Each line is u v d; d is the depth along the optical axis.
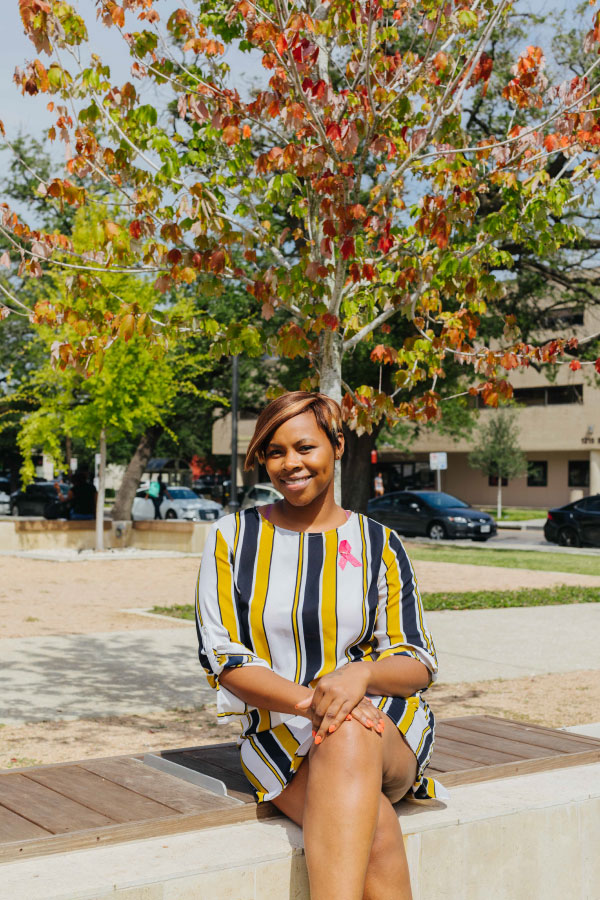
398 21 5.49
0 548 21.72
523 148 5.40
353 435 23.41
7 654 8.77
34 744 5.73
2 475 54.50
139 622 11.09
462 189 5.58
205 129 5.64
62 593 14.07
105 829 2.52
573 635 10.54
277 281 5.18
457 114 5.47
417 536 30.20
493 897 2.89
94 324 5.36
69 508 23.34
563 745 3.58
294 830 2.68
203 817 2.67
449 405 25.69
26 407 32.19
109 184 5.62
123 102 5.25
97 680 7.73
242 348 5.41
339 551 2.85
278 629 2.81
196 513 33.69
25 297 19.12
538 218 5.31
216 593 2.84
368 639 2.91
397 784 2.71
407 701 2.78
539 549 25.48
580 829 3.08
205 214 5.04
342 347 5.66
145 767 3.22
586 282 21.64
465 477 55.00
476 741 3.63
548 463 52.28
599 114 5.20
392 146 5.75
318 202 5.52
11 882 2.26
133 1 5.11
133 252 5.33
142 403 19.08
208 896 2.38
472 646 9.74
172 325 5.48
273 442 2.86
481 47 5.23
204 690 7.46
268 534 2.88
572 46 14.24
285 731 2.78
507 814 2.90
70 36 4.88
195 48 5.46
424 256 5.59
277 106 5.13
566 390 49.78
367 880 2.50
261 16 5.17
